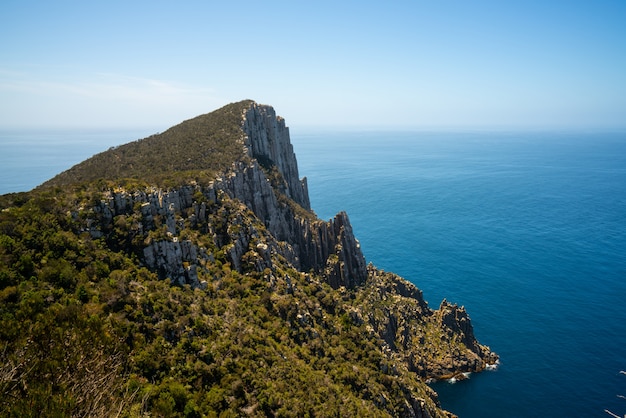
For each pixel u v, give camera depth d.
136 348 50.06
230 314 68.69
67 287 52.75
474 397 108.62
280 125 173.25
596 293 169.62
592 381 115.50
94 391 35.34
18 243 54.34
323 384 66.44
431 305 160.25
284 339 71.44
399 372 87.06
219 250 84.12
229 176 107.81
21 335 39.91
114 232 67.25
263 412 54.12
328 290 105.19
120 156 125.94
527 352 128.50
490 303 161.75
